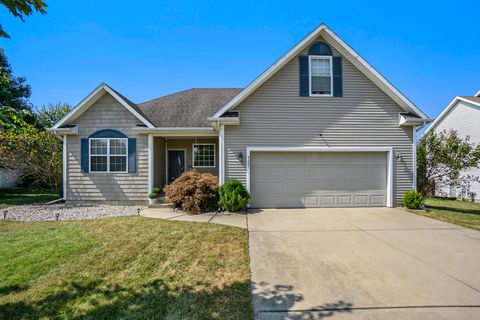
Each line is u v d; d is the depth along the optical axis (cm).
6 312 308
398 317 294
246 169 998
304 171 1020
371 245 555
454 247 543
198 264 449
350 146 1013
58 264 447
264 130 1002
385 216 858
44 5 250
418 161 1314
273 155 1016
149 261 462
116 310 311
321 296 342
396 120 1026
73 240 581
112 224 736
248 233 647
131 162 1149
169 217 847
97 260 465
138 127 1126
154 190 1141
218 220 798
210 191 963
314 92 1015
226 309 312
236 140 1000
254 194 1008
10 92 2116
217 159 1395
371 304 322
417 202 963
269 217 843
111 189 1151
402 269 429
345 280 389
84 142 1152
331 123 1013
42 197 1382
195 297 340
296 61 1012
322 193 1019
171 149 1409
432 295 344
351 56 1004
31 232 650
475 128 1599
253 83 976
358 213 909
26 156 1265
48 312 308
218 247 538
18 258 473
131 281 385
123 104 1127
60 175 1366
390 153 1020
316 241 583
